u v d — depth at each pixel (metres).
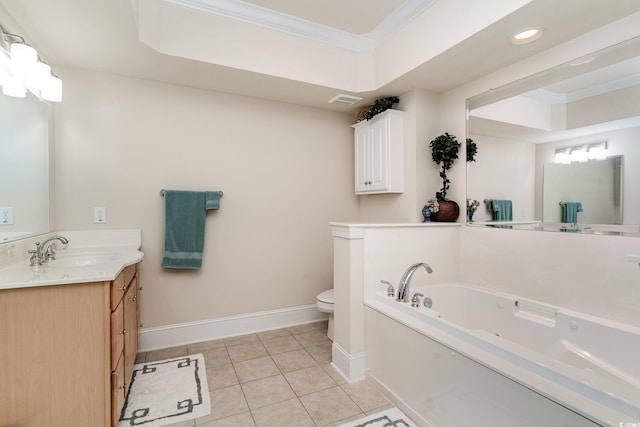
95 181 2.48
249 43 2.42
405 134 2.87
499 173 2.38
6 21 1.69
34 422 1.42
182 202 2.68
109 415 1.51
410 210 2.80
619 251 1.74
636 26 1.68
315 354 2.58
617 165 1.75
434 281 2.57
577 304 1.92
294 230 3.23
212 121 2.86
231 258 2.96
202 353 2.58
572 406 1.06
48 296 1.42
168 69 2.41
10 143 1.75
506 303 2.21
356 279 2.21
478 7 1.86
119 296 1.68
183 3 2.21
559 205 2.02
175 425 1.73
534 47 2.05
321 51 2.68
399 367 1.89
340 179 3.46
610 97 1.78
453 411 1.52
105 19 1.79
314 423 1.75
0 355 1.37
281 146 3.16
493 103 2.43
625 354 1.61
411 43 2.36
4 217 1.68
